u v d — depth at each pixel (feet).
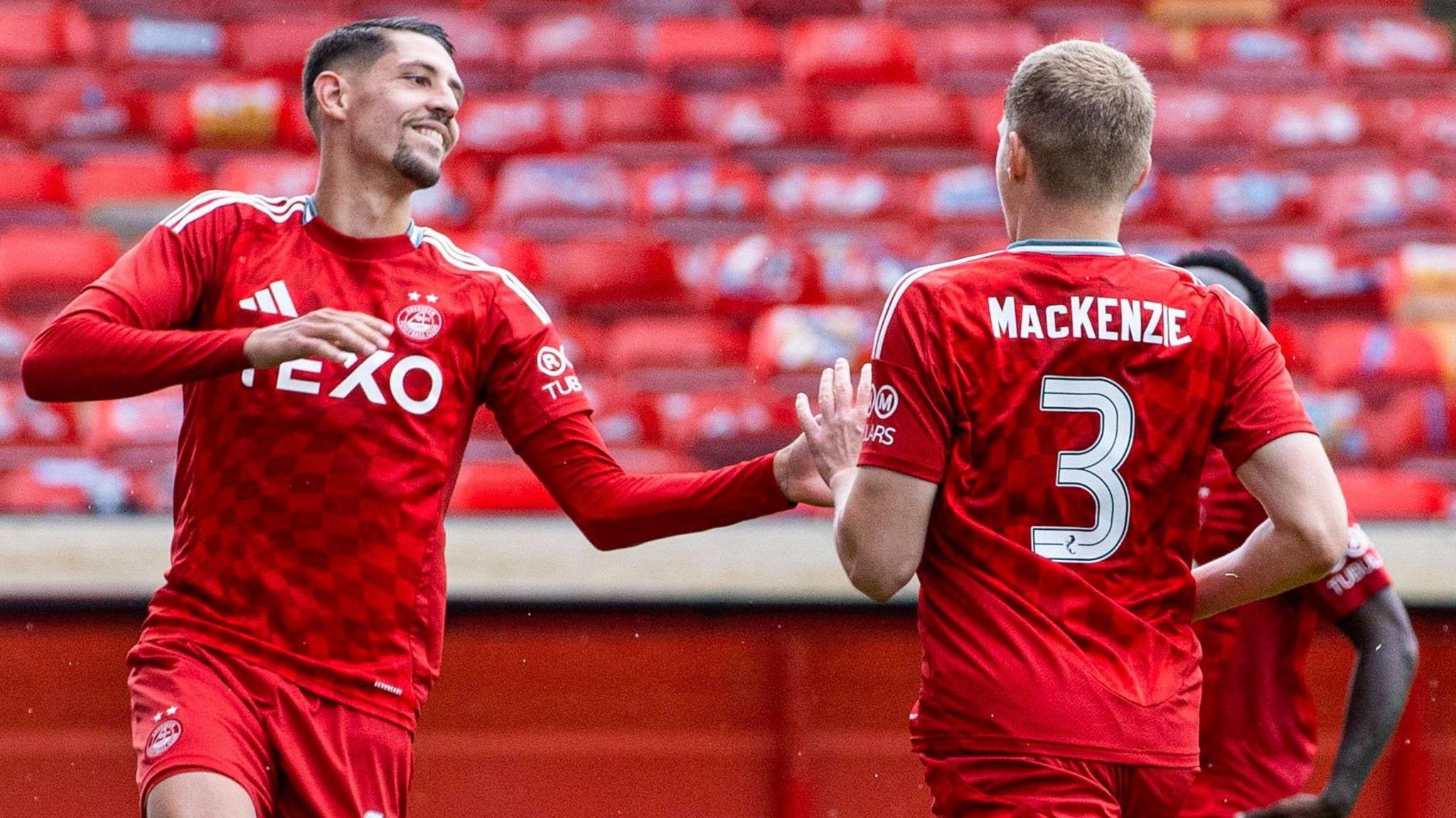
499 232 106.83
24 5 124.88
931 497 27.81
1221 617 34.12
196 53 120.67
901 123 114.93
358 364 31.65
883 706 53.78
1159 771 27.73
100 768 51.01
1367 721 31.73
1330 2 136.67
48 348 29.71
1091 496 27.66
